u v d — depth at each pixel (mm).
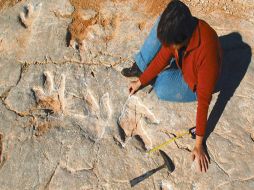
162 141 3283
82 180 3152
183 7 2494
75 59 3801
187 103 3424
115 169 3186
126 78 3623
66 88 3613
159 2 4094
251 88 3447
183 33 2521
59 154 3287
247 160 3139
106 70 3697
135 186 3098
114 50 3822
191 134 3273
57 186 3145
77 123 3443
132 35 3902
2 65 3857
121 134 3365
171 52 2961
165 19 2484
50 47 3898
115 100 3518
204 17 3945
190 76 2924
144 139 3359
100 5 4148
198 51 2703
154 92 3494
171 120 3361
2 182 3197
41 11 4172
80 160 3248
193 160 3156
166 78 3266
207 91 2818
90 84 3625
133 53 3777
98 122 3436
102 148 3291
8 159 3305
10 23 4137
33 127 3449
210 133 3268
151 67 3221
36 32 4020
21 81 3725
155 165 3176
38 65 3805
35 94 3652
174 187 3072
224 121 3312
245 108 3363
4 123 3492
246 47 3666
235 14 3936
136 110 3473
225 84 3471
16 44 3986
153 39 3223
